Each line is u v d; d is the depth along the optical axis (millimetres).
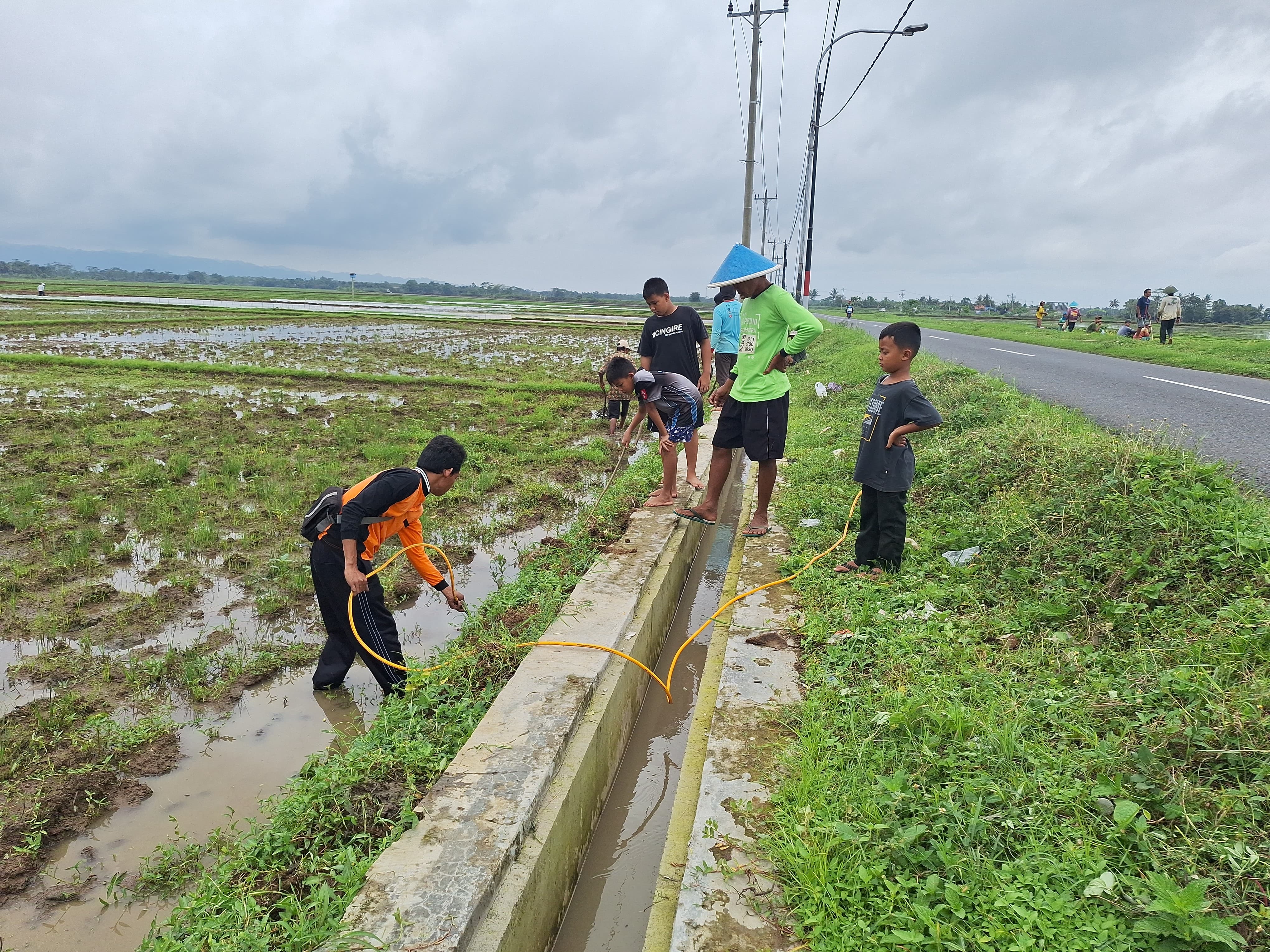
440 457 4215
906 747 3086
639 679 4539
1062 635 3811
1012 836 2539
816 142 21266
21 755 3619
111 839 3195
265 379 17109
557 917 3070
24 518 6902
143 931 2752
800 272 30859
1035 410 7730
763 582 5297
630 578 5129
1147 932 2090
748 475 9477
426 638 4961
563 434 11617
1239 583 3637
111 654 4684
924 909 2285
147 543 6605
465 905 2377
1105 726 3047
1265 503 4539
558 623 4441
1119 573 4074
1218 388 11641
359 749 3346
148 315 38594
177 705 4176
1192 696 2959
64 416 11758
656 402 6582
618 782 4059
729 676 3990
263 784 3561
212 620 5188
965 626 4109
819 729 3295
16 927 2754
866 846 2613
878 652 3971
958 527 5488
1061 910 2215
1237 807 2387
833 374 15891
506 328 40000
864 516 5219
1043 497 5219
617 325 43469
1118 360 17141
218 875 2744
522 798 2904
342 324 39469
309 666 4637
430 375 19062
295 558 6258
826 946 2281
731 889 2568
